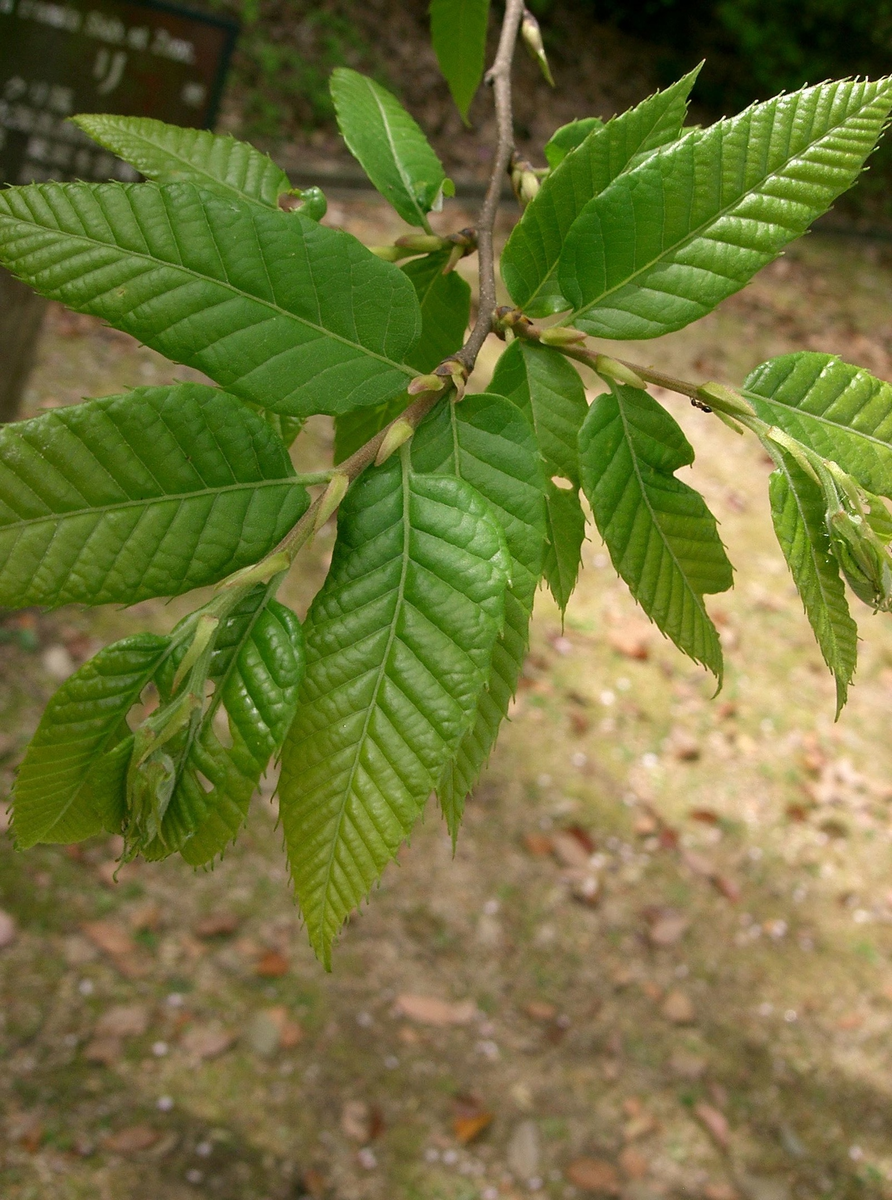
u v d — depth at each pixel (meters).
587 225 0.73
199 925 3.66
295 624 0.59
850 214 11.09
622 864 4.33
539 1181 3.31
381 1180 3.21
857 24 11.47
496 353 5.49
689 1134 3.54
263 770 0.58
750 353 7.88
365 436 0.92
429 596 0.61
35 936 3.48
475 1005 3.73
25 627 4.30
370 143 0.98
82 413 0.56
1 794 3.66
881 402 0.72
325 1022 3.55
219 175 0.90
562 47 10.77
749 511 6.32
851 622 0.69
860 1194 3.51
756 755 4.96
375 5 9.52
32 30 3.87
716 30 11.84
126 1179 3.02
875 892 4.54
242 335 0.64
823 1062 3.87
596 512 0.71
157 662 0.58
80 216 0.63
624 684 5.07
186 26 3.98
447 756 0.59
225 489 0.59
